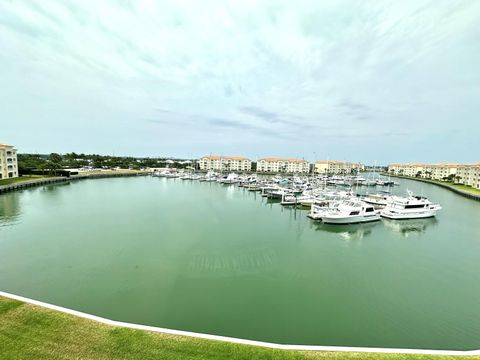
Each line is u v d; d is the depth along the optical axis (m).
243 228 32.72
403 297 16.62
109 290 16.41
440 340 12.60
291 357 8.02
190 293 16.36
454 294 17.14
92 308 14.42
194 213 40.88
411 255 24.70
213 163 158.12
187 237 28.06
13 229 30.11
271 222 36.56
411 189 89.50
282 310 14.78
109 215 38.16
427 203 42.19
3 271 18.94
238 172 146.12
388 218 39.94
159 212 40.94
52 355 7.82
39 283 17.17
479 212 47.09
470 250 26.45
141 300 15.39
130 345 8.31
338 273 20.06
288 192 58.38
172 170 139.00
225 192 68.75
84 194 59.66
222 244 26.02
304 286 17.77
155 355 7.91
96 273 18.81
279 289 17.25
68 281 17.48
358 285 18.12
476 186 86.62
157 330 9.16
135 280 17.89
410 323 13.89
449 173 124.25
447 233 33.22
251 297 16.11
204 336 8.95
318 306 15.29
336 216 35.56
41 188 68.25
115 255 22.34
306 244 27.17
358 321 13.91
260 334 12.61
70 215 37.75
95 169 130.88
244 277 18.94
